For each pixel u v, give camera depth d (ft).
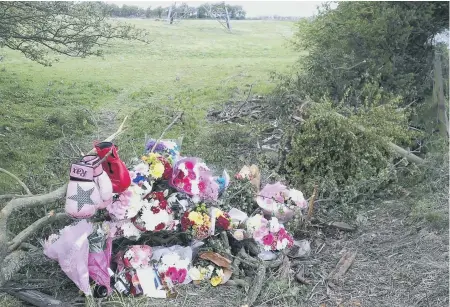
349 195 19.47
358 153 20.97
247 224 15.24
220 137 26.35
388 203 20.04
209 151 23.99
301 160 21.44
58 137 29.30
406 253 16.20
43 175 19.20
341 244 17.25
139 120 31.53
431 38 31.68
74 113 33.17
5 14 28.35
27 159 25.07
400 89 28.71
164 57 61.11
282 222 16.81
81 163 12.93
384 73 30.01
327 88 28.86
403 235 17.46
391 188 20.98
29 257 13.58
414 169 21.30
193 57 61.98
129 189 13.75
